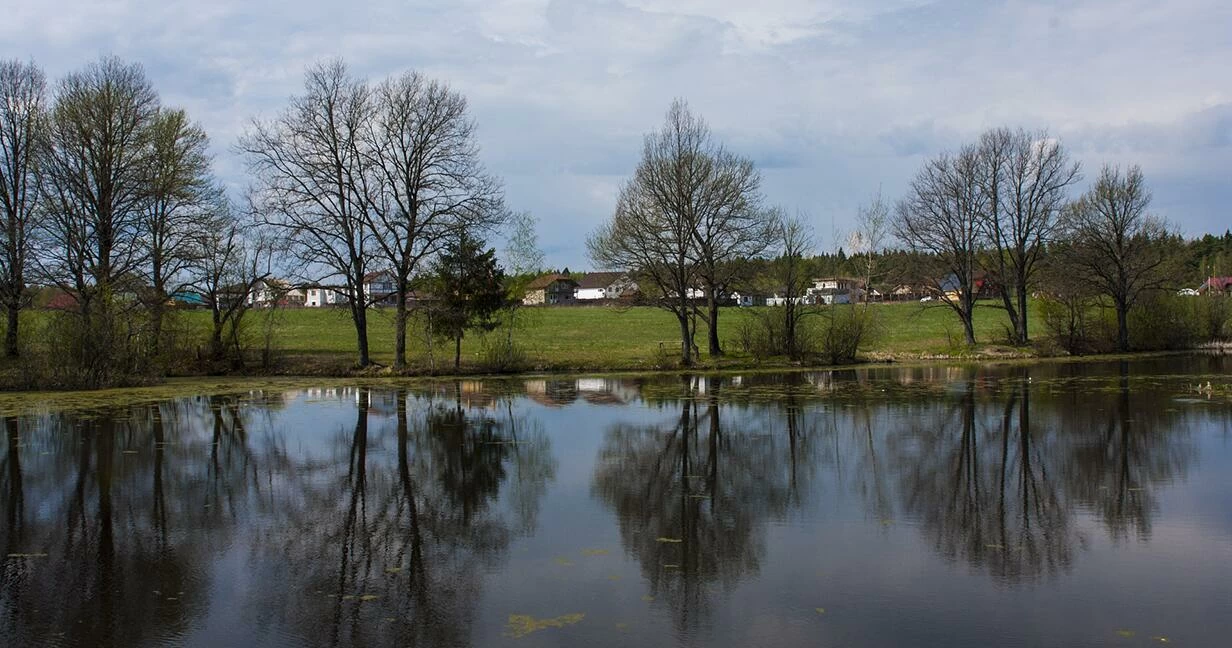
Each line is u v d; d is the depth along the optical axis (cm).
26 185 3569
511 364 3972
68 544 1254
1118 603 992
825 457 1877
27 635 920
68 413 2553
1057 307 5131
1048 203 5003
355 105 3619
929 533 1285
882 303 8675
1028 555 1174
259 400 2911
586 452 1953
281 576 1108
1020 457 1848
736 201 4203
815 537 1266
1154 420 2325
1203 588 1038
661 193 4122
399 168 3678
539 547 1226
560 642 891
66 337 3186
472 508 1448
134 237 3425
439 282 3781
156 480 1666
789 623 938
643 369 4100
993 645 877
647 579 1084
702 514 1403
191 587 1069
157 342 3494
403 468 1778
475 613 974
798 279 4334
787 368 4206
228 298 3847
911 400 2839
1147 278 5141
